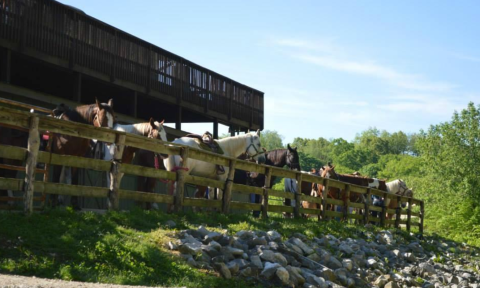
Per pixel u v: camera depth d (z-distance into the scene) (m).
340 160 118.12
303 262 10.91
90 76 17.12
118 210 10.12
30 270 6.88
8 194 11.28
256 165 13.84
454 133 34.50
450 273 15.70
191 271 8.23
